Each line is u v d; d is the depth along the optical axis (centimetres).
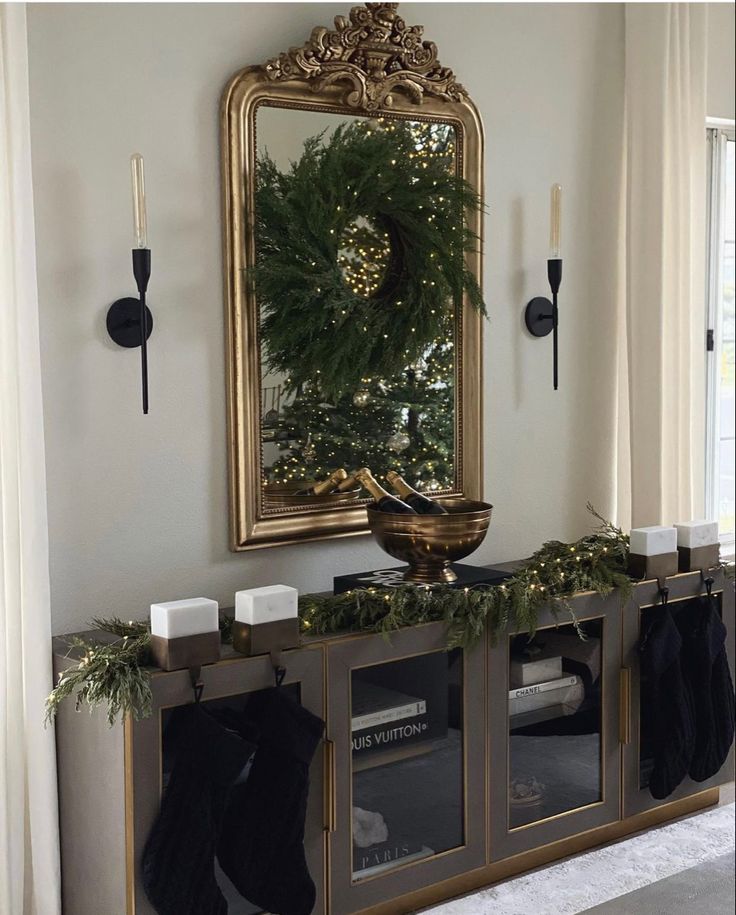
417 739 258
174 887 217
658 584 296
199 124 267
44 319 247
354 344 281
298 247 273
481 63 312
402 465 301
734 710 313
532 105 323
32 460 234
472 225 309
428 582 271
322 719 240
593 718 290
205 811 217
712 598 311
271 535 280
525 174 323
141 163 244
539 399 331
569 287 335
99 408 256
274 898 229
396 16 287
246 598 230
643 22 333
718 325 388
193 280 268
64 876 241
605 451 348
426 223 288
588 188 337
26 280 232
